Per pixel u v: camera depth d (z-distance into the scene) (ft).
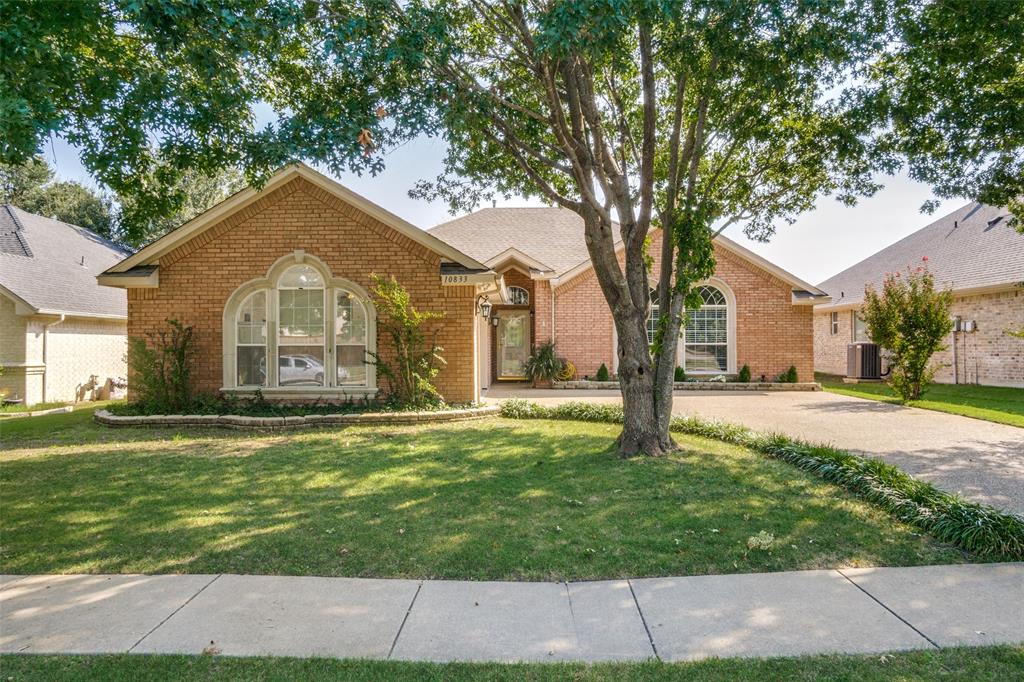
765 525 16.93
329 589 13.16
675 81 29.43
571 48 19.65
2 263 58.29
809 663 10.07
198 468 24.07
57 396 60.49
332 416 34.68
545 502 19.25
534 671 9.87
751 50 23.07
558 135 25.61
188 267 38.88
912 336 46.29
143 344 36.42
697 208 27.22
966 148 27.22
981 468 24.09
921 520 16.66
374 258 39.24
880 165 28.58
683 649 10.61
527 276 65.10
